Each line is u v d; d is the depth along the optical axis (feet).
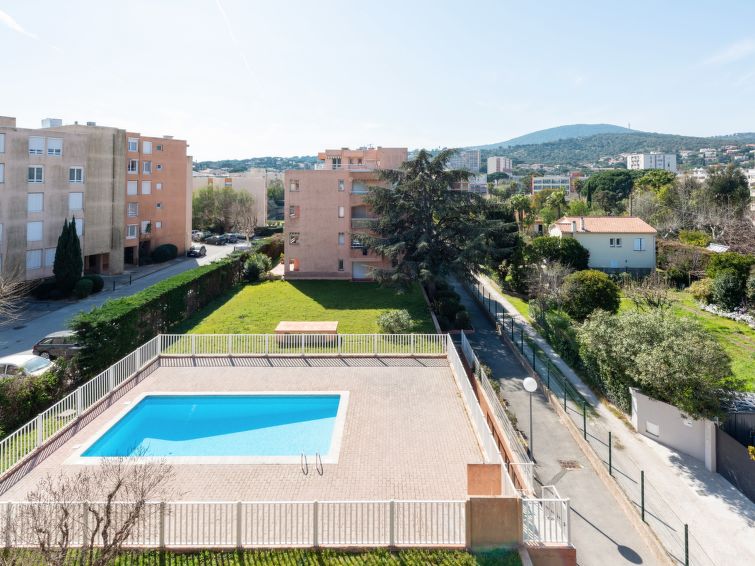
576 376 75.25
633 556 38.81
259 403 56.49
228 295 117.91
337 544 29.96
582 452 54.70
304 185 135.44
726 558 38.58
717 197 196.85
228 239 235.40
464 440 45.50
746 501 46.01
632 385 61.52
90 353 61.72
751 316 100.32
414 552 29.58
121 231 152.35
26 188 120.16
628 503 44.50
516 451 47.21
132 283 140.77
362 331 86.02
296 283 131.75
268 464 41.22
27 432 44.42
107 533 25.18
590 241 151.33
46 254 125.70
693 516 43.68
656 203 214.07
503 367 78.59
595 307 93.66
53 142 126.82
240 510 29.78
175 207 190.70
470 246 97.91
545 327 93.91
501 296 131.13
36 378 54.13
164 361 68.44
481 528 29.91
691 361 51.80
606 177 358.23
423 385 59.88
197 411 56.24
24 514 27.14
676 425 54.90
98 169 143.64
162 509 29.45
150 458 41.70
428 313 101.86
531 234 216.95
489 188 432.25
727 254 117.91
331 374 63.72
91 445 44.47
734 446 48.55
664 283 127.34
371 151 169.27
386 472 39.73
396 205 108.27
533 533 31.68
